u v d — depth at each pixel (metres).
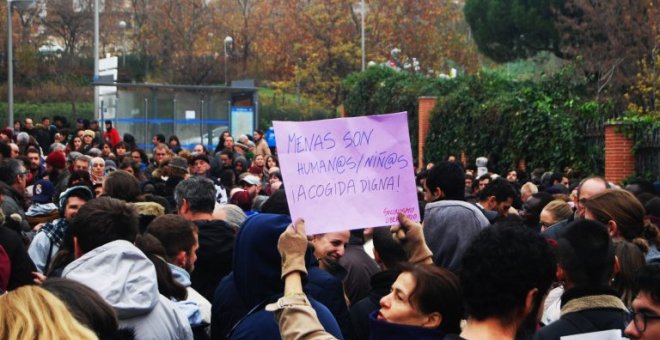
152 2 63.66
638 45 37.06
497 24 46.75
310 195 5.46
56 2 63.31
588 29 39.81
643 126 22.39
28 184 16.23
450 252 7.77
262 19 66.56
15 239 7.54
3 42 60.28
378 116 5.61
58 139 28.14
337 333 5.25
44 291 3.36
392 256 6.39
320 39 61.84
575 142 24.75
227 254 7.72
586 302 5.18
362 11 52.50
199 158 15.87
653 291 4.69
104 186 9.54
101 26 65.56
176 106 37.22
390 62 58.09
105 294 5.25
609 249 5.25
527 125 26.16
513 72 51.25
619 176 22.67
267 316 5.27
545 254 4.27
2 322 3.23
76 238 5.82
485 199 10.38
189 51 62.59
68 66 62.09
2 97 58.59
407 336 4.73
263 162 20.05
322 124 5.54
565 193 14.13
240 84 37.53
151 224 6.93
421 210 7.93
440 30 64.56
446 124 32.09
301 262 4.85
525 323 4.51
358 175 5.54
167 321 5.50
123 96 36.91
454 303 4.84
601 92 33.44
